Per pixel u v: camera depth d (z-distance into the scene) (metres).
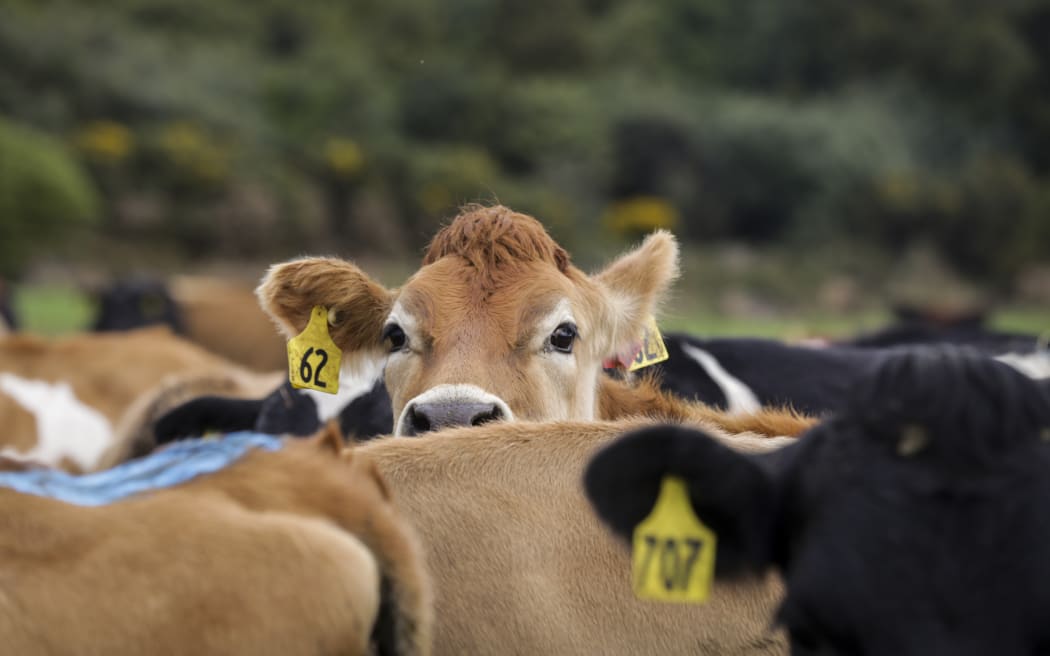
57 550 4.35
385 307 8.57
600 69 184.00
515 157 140.38
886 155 144.75
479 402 7.54
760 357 11.09
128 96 118.38
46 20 127.31
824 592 4.38
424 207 118.25
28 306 55.91
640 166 138.00
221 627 4.35
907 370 4.62
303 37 163.12
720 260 115.69
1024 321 76.50
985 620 4.21
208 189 106.31
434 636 5.70
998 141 178.25
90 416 15.46
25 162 85.12
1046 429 4.49
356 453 6.00
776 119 142.50
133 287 25.19
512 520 5.90
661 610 5.71
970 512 4.31
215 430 10.16
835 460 4.59
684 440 4.52
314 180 117.69
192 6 157.38
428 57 159.50
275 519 4.64
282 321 8.41
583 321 8.45
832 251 126.31
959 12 191.38
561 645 5.70
